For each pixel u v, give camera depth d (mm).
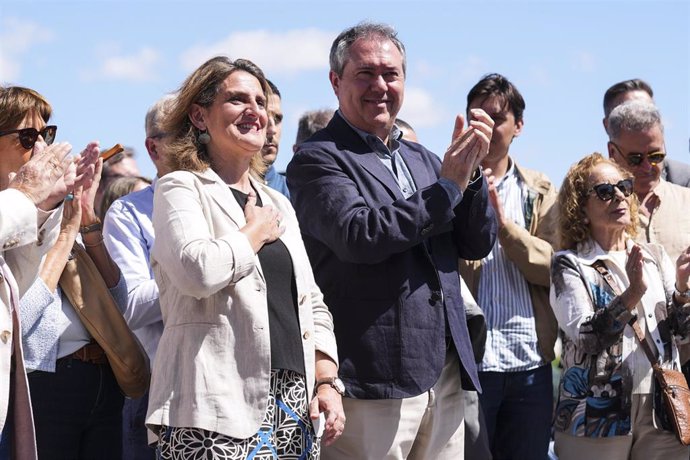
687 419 5102
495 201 5797
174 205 3770
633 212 5750
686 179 7039
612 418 5215
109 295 4348
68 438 4238
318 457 3928
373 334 4414
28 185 3594
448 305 4586
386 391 4387
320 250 4590
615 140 6387
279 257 3963
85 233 4449
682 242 6191
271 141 6359
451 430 4699
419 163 4945
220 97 4035
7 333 3496
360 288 4457
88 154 4301
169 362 3695
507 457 5727
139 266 5043
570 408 5332
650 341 5336
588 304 5336
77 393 4254
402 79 4848
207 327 3680
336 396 4039
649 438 5277
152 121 5336
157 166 5371
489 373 5668
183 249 3631
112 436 4430
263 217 3859
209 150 4094
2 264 3568
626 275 5473
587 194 5527
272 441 3711
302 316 3951
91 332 4254
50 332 4133
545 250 5805
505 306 5777
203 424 3551
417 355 4418
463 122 4480
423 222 4289
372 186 4582
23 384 3578
